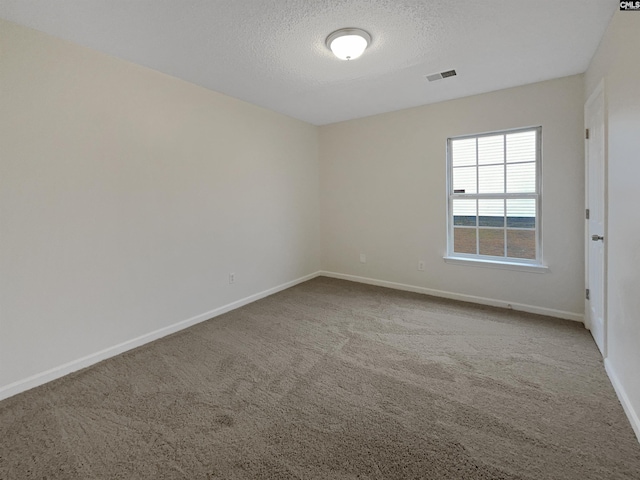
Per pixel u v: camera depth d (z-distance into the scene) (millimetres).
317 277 4918
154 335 2832
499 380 2113
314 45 2346
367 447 1561
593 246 2693
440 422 1726
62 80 2199
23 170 2041
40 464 1487
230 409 1871
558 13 1983
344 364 2361
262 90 3277
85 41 2234
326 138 4758
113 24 2031
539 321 3096
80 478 1409
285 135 4242
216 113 3312
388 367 2307
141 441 1624
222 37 2217
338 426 1712
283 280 4309
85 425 1747
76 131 2281
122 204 2572
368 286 4410
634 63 1648
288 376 2213
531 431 1644
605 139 2172
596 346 2562
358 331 2945
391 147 4148
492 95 3367
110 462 1493
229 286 3539
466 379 2133
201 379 2189
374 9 1925
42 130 2115
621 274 1878
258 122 3826
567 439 1583
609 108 2078
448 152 3771
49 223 2170
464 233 3771
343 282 4629
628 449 1512
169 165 2900
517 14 1993
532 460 1461
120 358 2498
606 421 1704
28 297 2092
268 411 1848
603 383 2053
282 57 2529
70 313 2295
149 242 2775
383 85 3160
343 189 4660
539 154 3246
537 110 3146
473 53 2506
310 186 4734
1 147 1951
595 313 2658
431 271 3980
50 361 2199
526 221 3379
